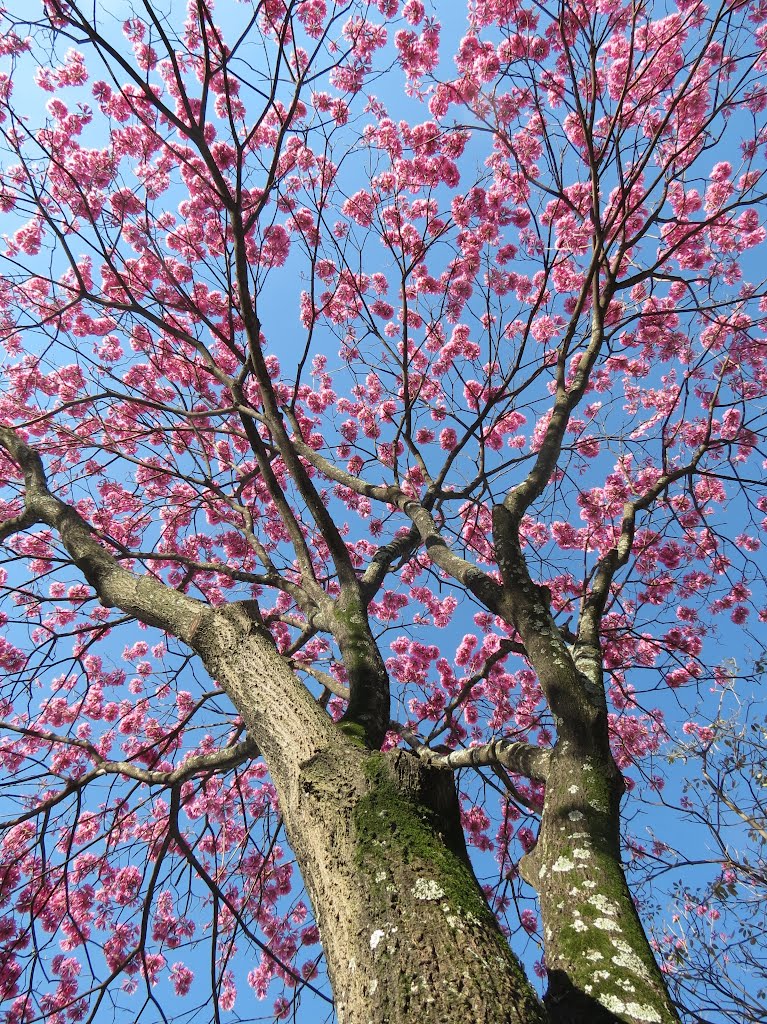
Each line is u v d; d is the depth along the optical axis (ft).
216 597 27.89
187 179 23.25
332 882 5.70
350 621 10.69
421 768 6.42
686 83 14.64
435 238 22.56
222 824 24.44
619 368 26.58
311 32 20.92
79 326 26.20
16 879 21.06
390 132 24.21
